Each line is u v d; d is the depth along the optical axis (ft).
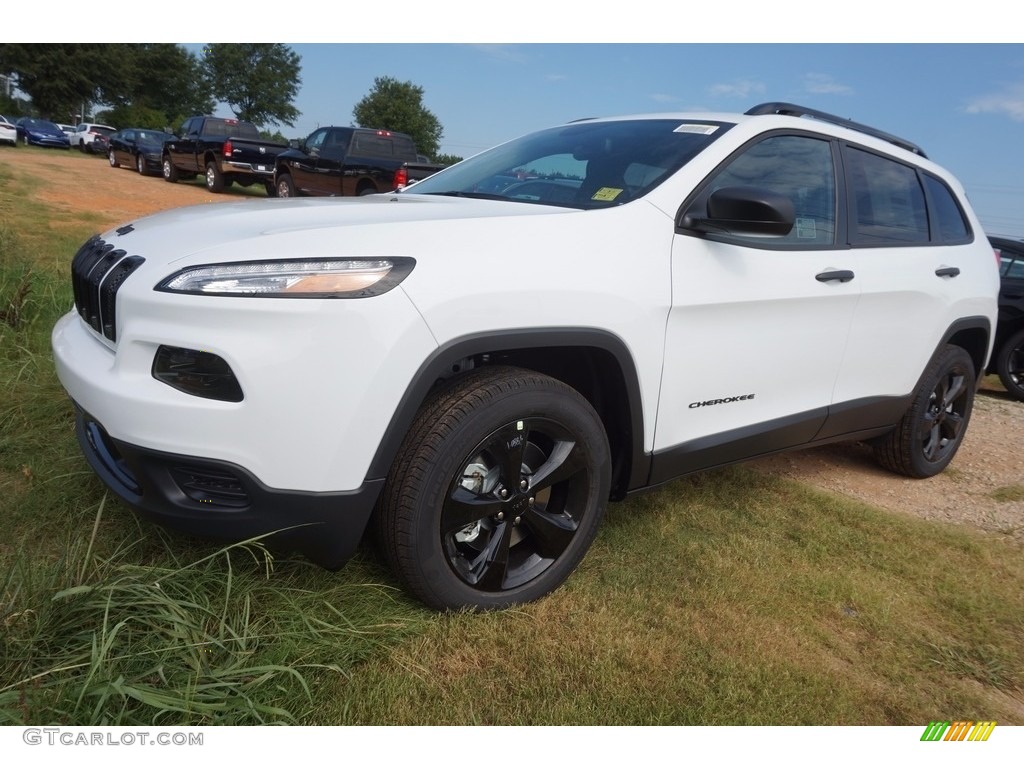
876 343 11.22
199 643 6.01
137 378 6.34
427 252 6.58
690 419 8.83
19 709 5.28
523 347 7.00
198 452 6.14
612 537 9.48
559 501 8.00
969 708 6.99
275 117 265.54
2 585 6.50
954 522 11.60
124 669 5.82
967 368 13.47
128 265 6.84
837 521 10.82
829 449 14.89
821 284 9.89
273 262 6.18
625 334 7.68
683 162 8.87
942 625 8.39
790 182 9.96
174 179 61.87
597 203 8.57
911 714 6.82
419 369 6.40
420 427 6.75
